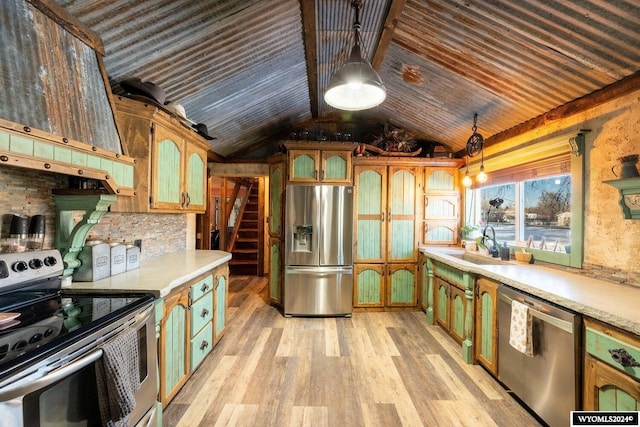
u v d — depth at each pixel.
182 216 3.46
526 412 1.99
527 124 2.88
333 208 3.76
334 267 3.78
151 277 1.92
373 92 2.19
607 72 1.94
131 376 1.22
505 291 2.18
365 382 2.33
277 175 4.09
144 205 2.02
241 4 2.03
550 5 1.70
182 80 2.61
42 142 1.13
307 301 3.76
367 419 1.91
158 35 1.98
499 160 3.30
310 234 3.81
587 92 2.20
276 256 4.09
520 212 3.12
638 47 1.69
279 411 1.98
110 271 1.94
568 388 1.62
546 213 2.78
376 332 3.33
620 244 1.97
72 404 1.01
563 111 2.43
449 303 3.16
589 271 2.20
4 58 1.08
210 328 2.66
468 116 3.36
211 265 2.54
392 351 2.86
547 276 2.19
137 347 1.31
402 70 3.08
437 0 2.02
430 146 4.53
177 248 3.34
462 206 4.14
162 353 1.81
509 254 3.02
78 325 1.10
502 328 2.22
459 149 4.21
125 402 1.11
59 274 1.54
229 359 2.67
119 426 1.11
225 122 3.82
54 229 1.71
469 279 2.67
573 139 2.27
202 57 2.40
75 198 1.65
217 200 8.67
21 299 1.32
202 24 2.05
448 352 2.85
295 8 2.31
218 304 2.89
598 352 1.47
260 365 2.57
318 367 2.54
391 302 4.09
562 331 1.66
